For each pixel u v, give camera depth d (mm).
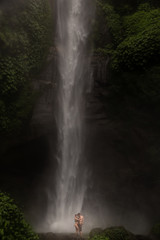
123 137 16969
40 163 17297
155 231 12875
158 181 16875
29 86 15289
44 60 16406
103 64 16672
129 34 16359
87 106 16938
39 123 15836
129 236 10453
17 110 14602
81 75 17203
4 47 13617
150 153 16391
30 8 15359
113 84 16031
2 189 16109
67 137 17016
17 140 15109
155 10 16203
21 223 6871
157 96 14711
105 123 16891
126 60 14773
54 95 16562
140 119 16172
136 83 15031
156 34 13828
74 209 17516
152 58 13797
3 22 13758
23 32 14773
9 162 16094
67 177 17453
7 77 13625
